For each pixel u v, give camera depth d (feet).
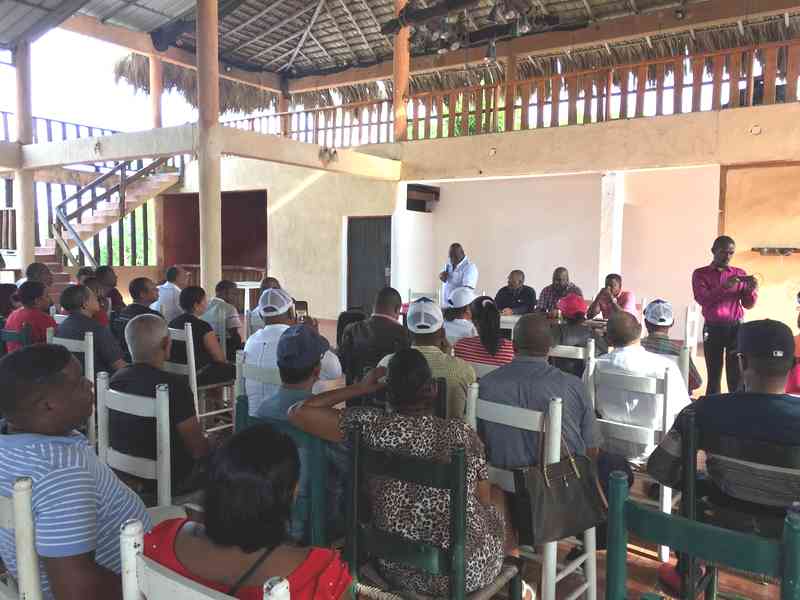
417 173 32.32
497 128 30.55
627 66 26.76
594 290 33.68
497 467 7.68
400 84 32.78
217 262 24.63
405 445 5.87
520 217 35.53
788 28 28.73
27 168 30.35
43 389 4.68
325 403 6.89
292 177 37.83
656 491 10.83
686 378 11.42
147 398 7.50
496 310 11.74
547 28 30.53
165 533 3.92
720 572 9.05
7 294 17.71
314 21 37.60
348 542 5.93
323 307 37.11
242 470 3.62
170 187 41.11
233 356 16.83
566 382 7.72
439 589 5.80
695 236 30.86
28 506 4.08
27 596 4.14
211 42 23.94
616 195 27.48
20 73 30.01
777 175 26.09
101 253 38.52
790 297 26.13
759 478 6.06
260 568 3.67
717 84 24.82
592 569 8.37
